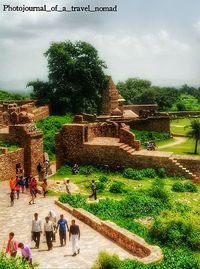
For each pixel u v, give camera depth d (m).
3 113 53.59
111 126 47.97
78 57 81.81
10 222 27.30
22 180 34.50
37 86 80.50
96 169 42.56
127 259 19.56
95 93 83.56
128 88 163.62
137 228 25.59
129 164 41.62
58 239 24.16
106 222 25.52
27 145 43.12
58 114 78.00
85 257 21.52
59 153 44.41
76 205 29.89
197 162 39.84
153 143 64.00
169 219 24.67
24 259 18.45
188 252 21.97
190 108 137.12
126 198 31.44
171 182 38.47
